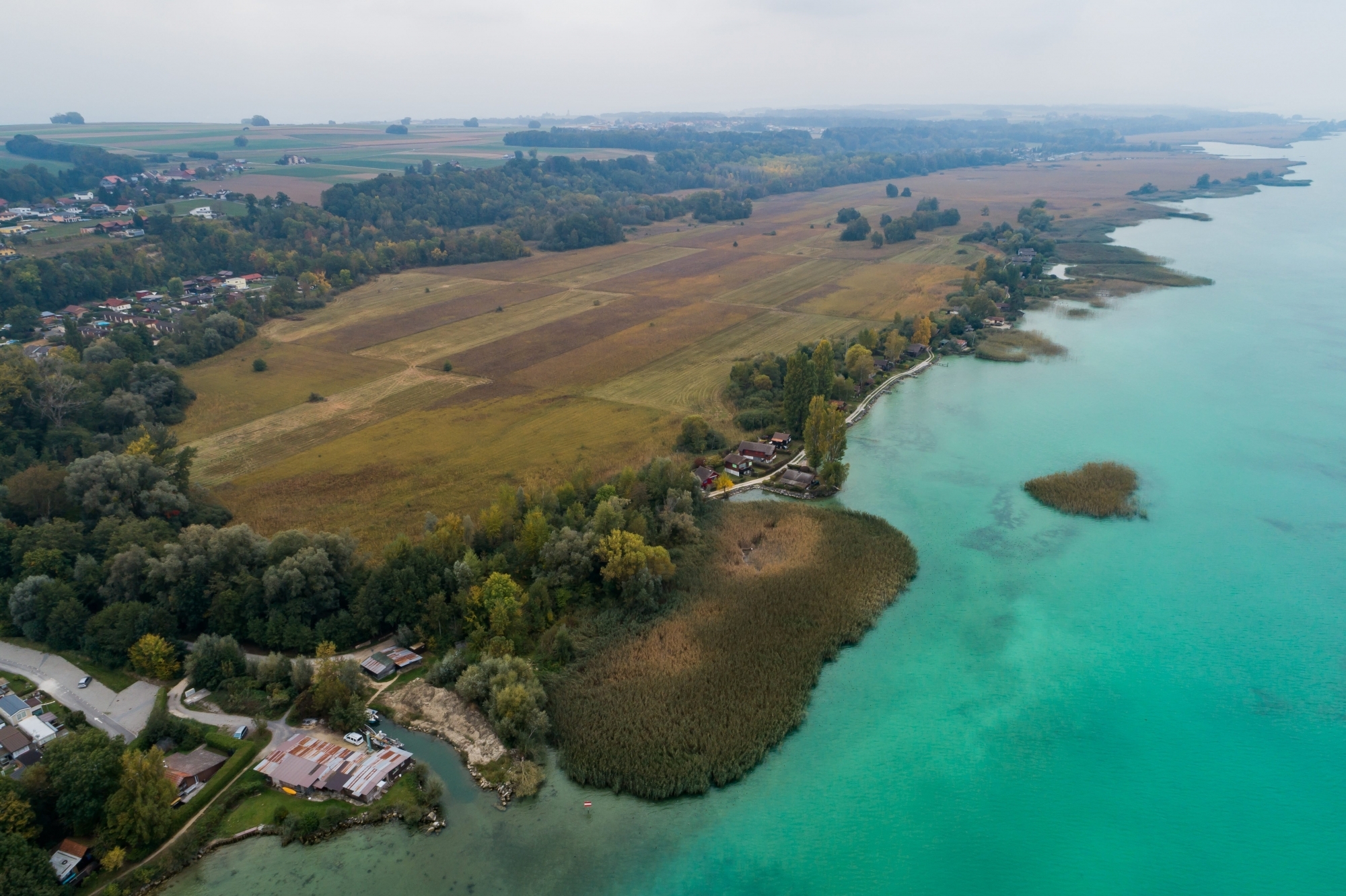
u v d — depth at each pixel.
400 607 102.25
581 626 104.88
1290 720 89.19
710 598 110.81
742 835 76.25
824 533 126.50
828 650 100.44
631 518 120.38
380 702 91.94
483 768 83.00
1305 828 76.56
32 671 95.94
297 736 86.31
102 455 125.25
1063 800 79.81
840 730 89.19
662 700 91.94
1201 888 71.06
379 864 73.12
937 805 79.44
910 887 71.12
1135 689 94.44
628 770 82.38
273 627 98.94
